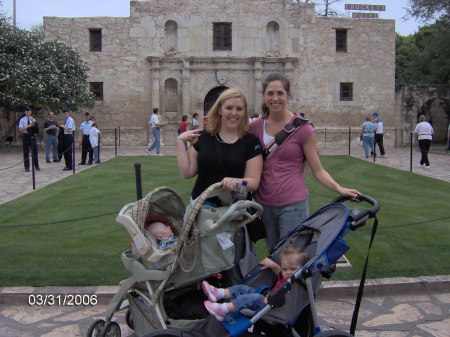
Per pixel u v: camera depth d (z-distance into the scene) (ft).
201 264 13.48
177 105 90.48
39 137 86.28
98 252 22.91
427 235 25.84
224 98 14.82
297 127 15.33
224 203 14.58
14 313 17.69
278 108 15.40
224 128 15.14
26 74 72.28
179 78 89.71
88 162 59.47
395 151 83.30
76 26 88.69
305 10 90.38
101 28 88.79
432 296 19.12
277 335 13.74
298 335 13.10
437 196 38.01
